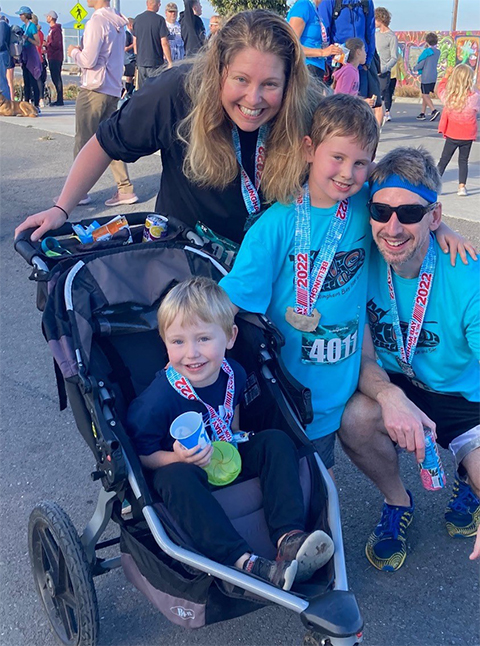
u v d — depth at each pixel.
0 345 5.26
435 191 2.73
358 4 8.22
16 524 3.46
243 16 2.68
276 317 2.93
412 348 3.02
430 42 15.24
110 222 3.31
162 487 2.35
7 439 4.15
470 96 7.74
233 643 2.78
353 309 2.93
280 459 2.47
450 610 2.90
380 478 3.11
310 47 8.10
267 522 2.39
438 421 3.21
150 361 2.99
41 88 17.11
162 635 2.82
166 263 3.09
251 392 2.84
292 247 2.84
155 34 11.31
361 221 2.90
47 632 2.86
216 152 2.86
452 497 3.39
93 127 7.57
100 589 3.07
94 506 3.57
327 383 2.95
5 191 8.79
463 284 2.85
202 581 2.13
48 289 2.84
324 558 2.16
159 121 3.01
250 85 2.65
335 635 1.88
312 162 2.78
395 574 3.09
